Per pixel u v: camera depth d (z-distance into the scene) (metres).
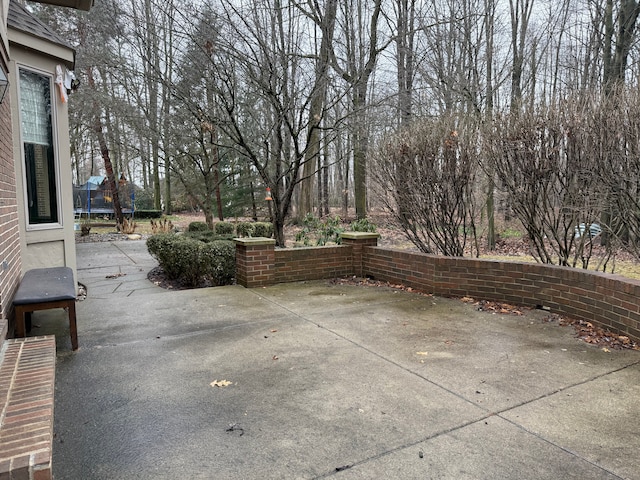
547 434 2.34
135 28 8.06
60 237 5.62
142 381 3.02
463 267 5.39
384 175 7.23
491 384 2.96
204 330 4.18
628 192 4.95
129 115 11.63
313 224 10.73
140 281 7.72
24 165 5.05
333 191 31.28
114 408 2.63
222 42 6.82
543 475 1.99
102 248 12.62
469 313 4.75
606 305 4.05
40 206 5.51
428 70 12.34
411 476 1.99
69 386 2.94
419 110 9.22
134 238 15.56
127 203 25.62
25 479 1.51
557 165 5.29
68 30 10.88
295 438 2.30
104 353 3.57
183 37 7.11
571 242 5.43
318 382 3.00
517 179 5.67
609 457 2.13
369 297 5.51
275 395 2.80
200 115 8.23
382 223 8.63
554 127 5.24
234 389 2.89
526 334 4.01
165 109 11.36
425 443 2.26
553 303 4.70
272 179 8.66
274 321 4.47
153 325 4.35
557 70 13.16
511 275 5.05
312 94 7.51
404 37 11.94
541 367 3.24
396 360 3.40
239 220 24.05
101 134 13.45
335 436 2.32
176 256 7.20
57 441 2.27
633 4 10.72
